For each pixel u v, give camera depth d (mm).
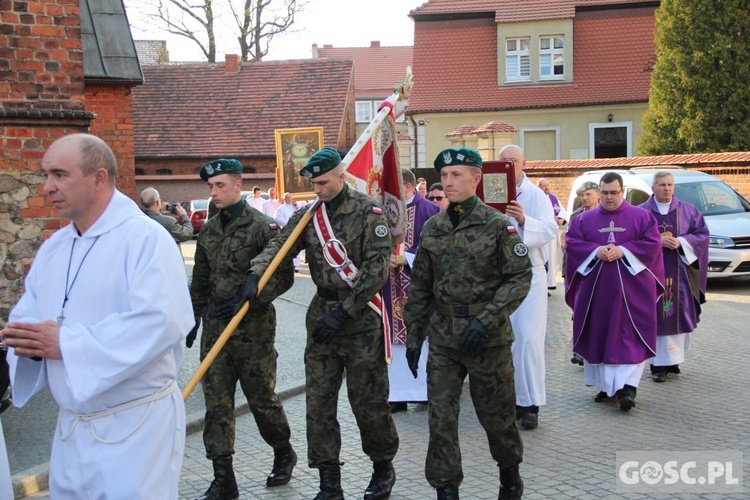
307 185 12805
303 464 6109
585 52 33875
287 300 14531
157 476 3359
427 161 34125
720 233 14672
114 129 12797
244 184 35000
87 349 3172
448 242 4926
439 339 4898
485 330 4645
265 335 5410
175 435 3506
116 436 3309
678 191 15844
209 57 35281
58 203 3312
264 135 35750
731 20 23344
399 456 6270
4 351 3859
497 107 33250
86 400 3160
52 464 3414
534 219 6824
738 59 23375
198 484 5715
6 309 7504
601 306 7520
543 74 33969
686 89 23953
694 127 23734
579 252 7691
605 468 5805
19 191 7523
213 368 5348
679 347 8500
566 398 7887
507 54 34094
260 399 5457
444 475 4781
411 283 5121
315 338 4910
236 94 37375
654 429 6754
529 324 6816
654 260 7566
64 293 3379
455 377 4891
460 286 4867
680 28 23938
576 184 16406
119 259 3336
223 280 5449
